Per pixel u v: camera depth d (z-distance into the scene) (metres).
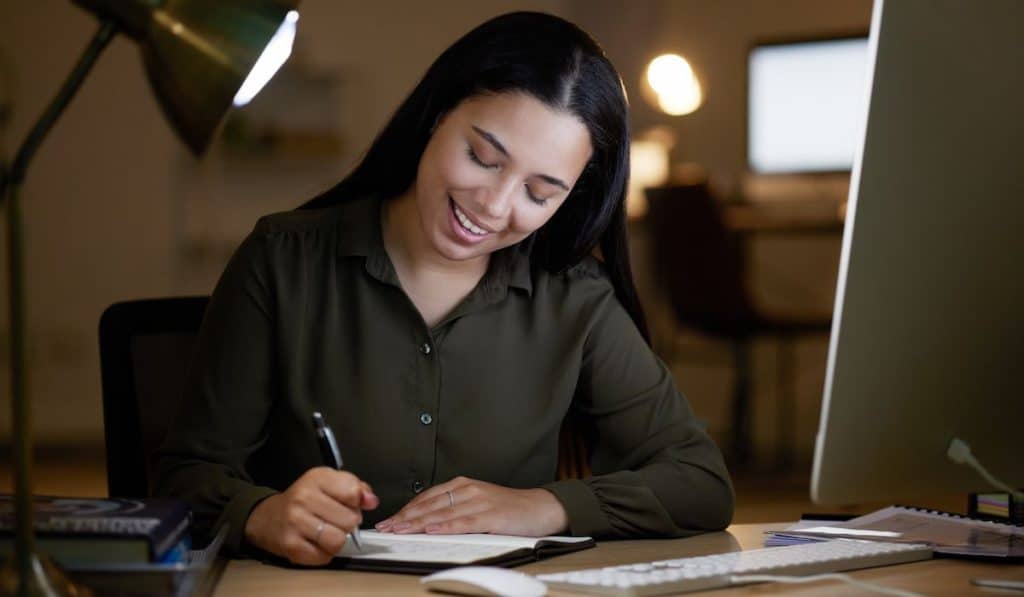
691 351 7.48
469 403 1.73
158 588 1.02
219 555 1.32
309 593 1.17
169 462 1.63
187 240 7.48
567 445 1.90
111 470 1.83
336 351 1.70
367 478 1.71
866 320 1.30
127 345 1.87
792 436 7.28
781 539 1.51
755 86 7.10
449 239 1.56
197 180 7.48
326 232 1.74
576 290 1.81
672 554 1.45
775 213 7.20
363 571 1.29
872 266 1.29
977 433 1.39
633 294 1.86
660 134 7.16
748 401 6.92
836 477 1.34
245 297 1.70
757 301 6.73
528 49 1.51
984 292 1.34
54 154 7.40
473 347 1.73
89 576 1.02
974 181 1.31
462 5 7.62
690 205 6.05
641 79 7.55
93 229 7.45
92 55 1.04
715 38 7.42
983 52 1.29
